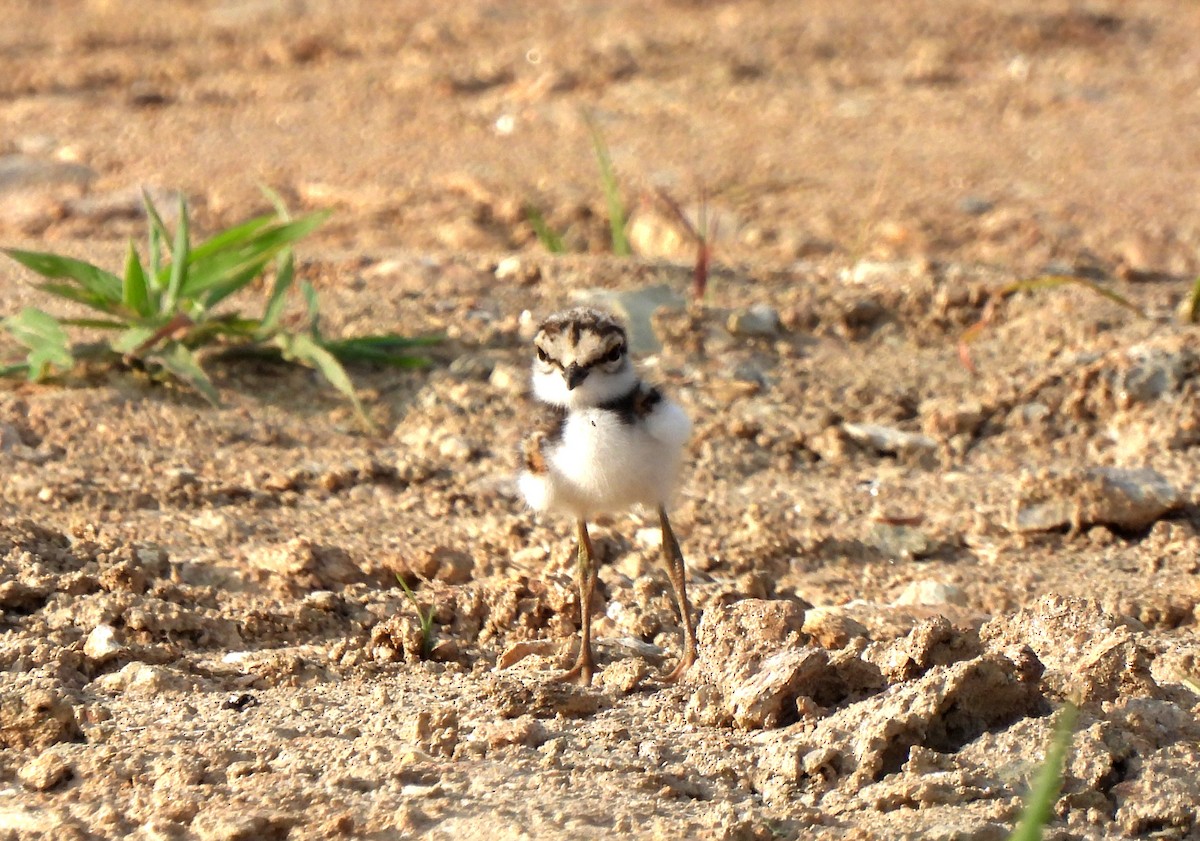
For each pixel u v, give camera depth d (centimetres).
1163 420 1176
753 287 1450
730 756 714
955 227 1731
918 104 2153
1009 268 1508
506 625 929
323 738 729
